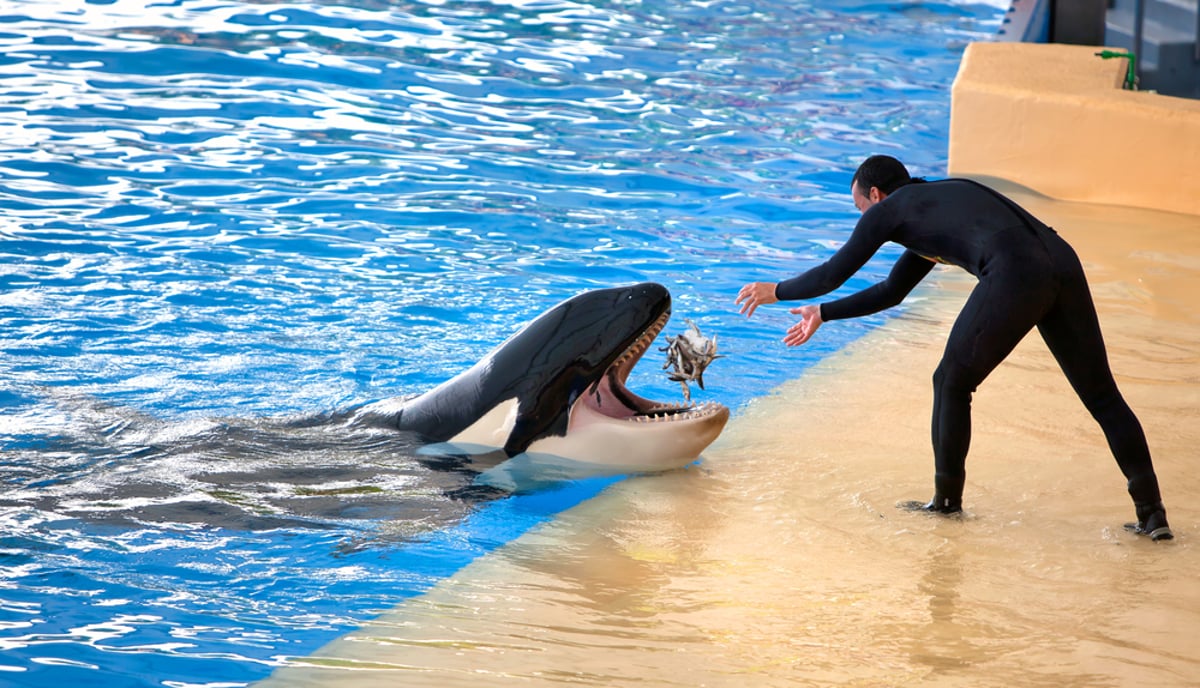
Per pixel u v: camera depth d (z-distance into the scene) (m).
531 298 16.77
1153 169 21.22
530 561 9.80
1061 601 8.90
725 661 8.13
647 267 18.11
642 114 26.09
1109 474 11.27
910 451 12.07
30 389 13.33
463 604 9.04
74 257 17.62
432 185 21.55
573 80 28.28
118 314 15.73
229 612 8.90
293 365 14.37
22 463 11.45
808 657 8.16
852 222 20.38
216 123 24.08
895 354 15.19
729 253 18.80
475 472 11.53
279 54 28.64
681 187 21.94
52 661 8.13
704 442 11.48
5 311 15.59
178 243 18.41
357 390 13.68
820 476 11.48
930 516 10.43
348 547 10.04
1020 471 11.37
